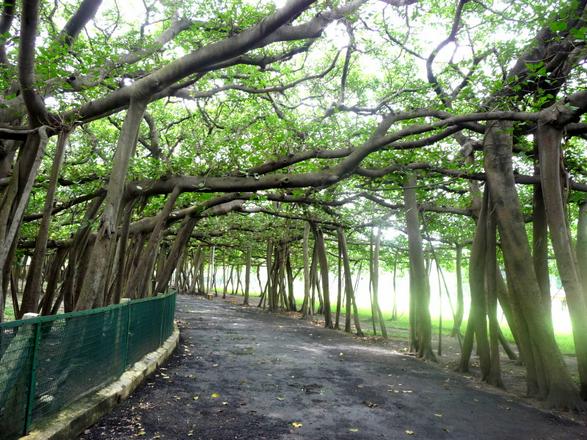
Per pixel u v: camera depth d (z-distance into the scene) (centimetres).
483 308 1021
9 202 632
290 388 795
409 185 1291
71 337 514
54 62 666
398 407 707
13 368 396
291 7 626
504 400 802
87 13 744
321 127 1108
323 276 2156
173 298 1380
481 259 1034
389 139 884
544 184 844
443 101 1030
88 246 1141
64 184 1134
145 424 548
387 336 1759
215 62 718
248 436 530
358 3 789
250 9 787
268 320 2208
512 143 1017
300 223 2588
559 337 1945
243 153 1054
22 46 562
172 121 1616
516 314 888
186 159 1066
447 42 1016
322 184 926
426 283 1290
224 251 4250
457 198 1582
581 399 771
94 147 1255
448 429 607
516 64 927
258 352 1193
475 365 1172
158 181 1056
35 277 665
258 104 1339
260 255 4006
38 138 671
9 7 673
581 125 873
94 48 782
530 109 945
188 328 1667
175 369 909
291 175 943
